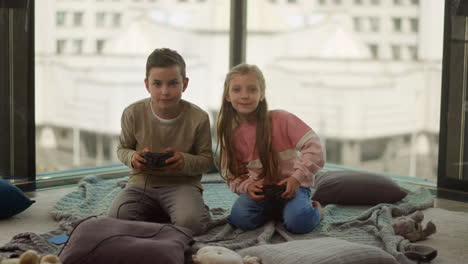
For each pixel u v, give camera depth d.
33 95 3.33
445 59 3.38
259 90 2.49
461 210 3.01
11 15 3.25
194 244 2.13
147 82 2.48
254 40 4.51
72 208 2.79
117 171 3.70
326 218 2.72
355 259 1.83
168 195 2.49
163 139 2.53
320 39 4.55
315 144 2.52
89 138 4.14
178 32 4.44
